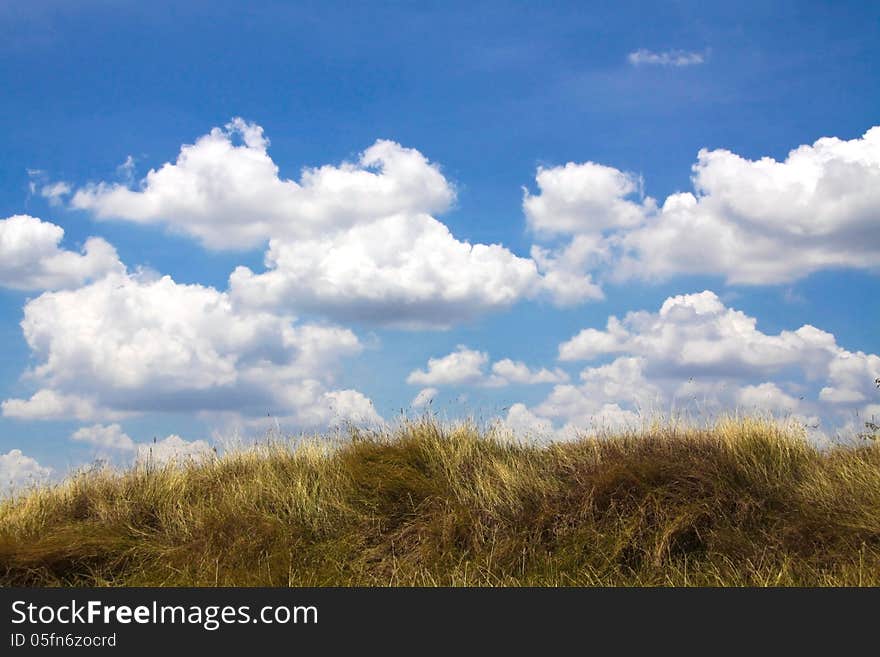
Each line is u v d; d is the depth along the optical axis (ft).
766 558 22.98
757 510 25.43
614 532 24.77
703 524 24.89
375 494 28.58
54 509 29.86
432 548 24.94
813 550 23.24
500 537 25.55
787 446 29.99
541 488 27.84
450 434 32.81
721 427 31.22
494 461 30.01
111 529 27.58
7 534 26.50
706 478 26.45
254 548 25.55
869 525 23.85
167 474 32.55
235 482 31.45
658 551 23.44
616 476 26.76
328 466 31.50
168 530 27.68
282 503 28.78
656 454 29.30
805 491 26.73
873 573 21.42
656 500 25.46
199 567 24.49
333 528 27.14
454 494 27.99
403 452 31.22
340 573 24.27
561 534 25.13
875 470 27.22
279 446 34.37
